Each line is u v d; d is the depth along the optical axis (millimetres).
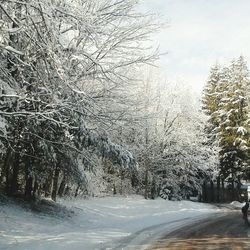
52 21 10352
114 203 31203
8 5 10461
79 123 17375
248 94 54094
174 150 40312
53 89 12977
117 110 18344
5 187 21094
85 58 15711
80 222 20797
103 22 16312
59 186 28984
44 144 18156
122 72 18031
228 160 52844
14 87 12508
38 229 16094
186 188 49312
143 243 14516
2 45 10445
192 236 17203
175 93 40188
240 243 15359
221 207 41125
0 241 12898
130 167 22641
